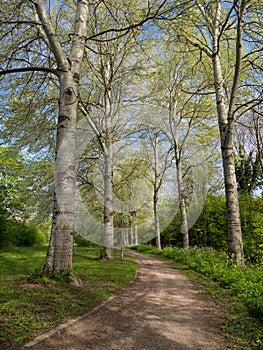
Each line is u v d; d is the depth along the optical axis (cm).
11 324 315
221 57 1170
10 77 771
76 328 331
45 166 1253
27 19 729
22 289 461
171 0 666
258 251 1080
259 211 1312
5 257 962
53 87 961
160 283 654
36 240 1858
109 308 421
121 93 1019
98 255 1138
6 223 1363
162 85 1240
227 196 831
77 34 640
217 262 854
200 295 545
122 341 308
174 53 1196
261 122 1573
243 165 1822
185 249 1219
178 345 305
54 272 533
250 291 508
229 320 390
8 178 1400
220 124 893
